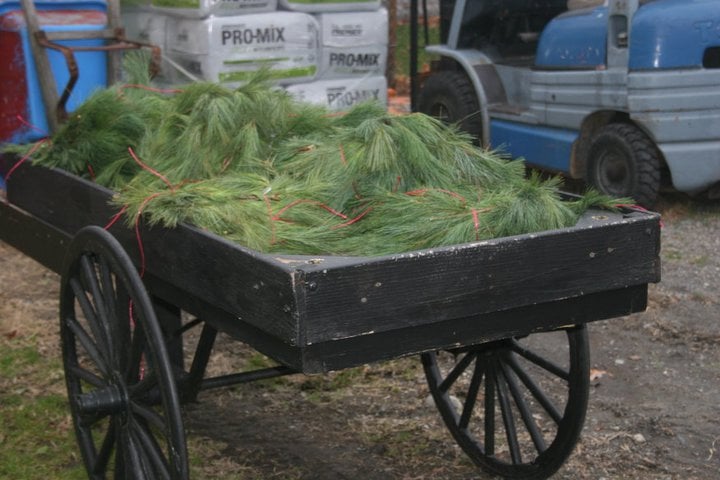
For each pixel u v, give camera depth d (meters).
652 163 9.02
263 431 5.34
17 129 6.65
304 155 4.38
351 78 7.74
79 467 4.94
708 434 5.32
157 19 7.58
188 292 3.88
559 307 3.71
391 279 3.31
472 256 3.43
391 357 3.42
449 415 5.02
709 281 7.76
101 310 4.06
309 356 3.28
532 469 4.61
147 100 5.16
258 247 3.69
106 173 4.71
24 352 6.31
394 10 13.37
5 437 5.22
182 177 4.41
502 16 10.91
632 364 6.29
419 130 4.25
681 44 8.70
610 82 9.05
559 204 3.88
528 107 10.42
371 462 5.02
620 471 4.92
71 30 6.61
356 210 4.03
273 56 7.31
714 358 6.36
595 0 9.70
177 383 4.23
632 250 3.72
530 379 4.60
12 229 5.36
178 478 3.62
